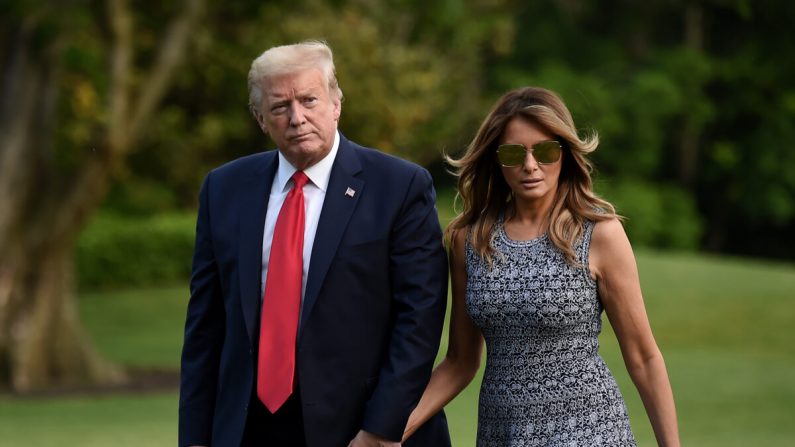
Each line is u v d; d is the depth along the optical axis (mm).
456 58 78312
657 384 14008
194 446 14797
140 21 50875
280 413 14297
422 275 14305
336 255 14195
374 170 14648
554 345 13789
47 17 44906
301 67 13914
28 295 49656
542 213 14102
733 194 122000
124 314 74188
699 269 83438
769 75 118125
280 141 14109
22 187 48500
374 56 69688
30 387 49156
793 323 66750
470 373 14914
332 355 14156
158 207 93000
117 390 48906
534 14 117062
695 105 116938
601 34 121562
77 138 50375
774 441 33656
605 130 112688
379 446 13906
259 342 14148
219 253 14672
